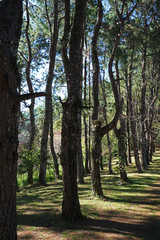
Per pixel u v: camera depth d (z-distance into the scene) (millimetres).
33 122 17562
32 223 6441
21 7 3520
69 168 6438
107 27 12398
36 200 10180
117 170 13078
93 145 9789
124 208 7953
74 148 6484
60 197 10406
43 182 15203
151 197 9758
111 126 9586
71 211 6430
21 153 16125
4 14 3264
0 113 2898
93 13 13195
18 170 15953
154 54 19047
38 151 15984
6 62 2971
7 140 2908
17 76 3248
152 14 13562
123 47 13305
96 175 9727
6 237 2812
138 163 18609
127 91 18578
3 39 2979
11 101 3016
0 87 2936
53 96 20969
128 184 13141
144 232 5547
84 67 19938
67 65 6797
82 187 12734
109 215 7078
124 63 15820
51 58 16016
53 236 5309
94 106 10461
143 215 7121
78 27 6895
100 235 5309
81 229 5742
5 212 2834
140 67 24656
